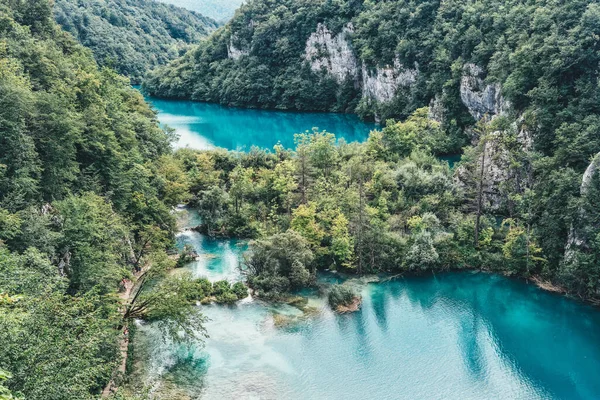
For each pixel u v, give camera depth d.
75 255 47.62
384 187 80.44
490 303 59.38
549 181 67.12
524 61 86.31
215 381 44.50
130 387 42.94
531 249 63.38
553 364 48.78
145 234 64.31
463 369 47.59
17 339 25.50
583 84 77.12
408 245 66.81
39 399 24.36
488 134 75.44
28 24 83.62
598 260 56.88
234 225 77.69
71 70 72.81
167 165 81.50
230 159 97.62
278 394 43.16
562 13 86.00
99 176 62.16
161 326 48.38
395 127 99.00
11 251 41.41
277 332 52.38
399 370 47.06
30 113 50.88
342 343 50.81
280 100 196.88
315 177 85.50
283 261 62.00
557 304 58.97
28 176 49.06
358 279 64.25
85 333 32.16
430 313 57.12
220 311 56.31
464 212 76.00
